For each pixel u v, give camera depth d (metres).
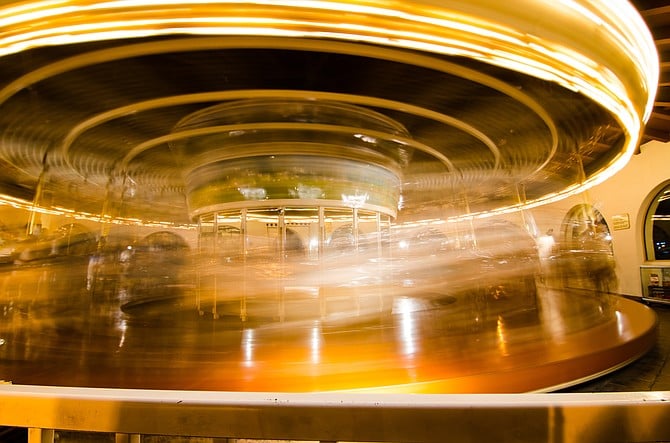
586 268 10.92
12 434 2.35
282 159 5.86
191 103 5.30
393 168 6.88
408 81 5.04
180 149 6.27
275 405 1.33
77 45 4.04
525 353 3.86
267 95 5.00
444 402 1.30
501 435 1.26
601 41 3.54
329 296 6.32
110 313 6.74
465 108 5.80
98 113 5.80
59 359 4.02
